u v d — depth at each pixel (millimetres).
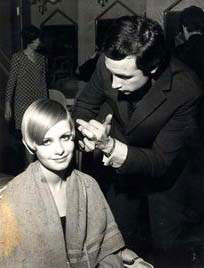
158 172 1681
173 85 1659
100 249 1471
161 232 1938
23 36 3604
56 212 1336
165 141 1697
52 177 1352
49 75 4129
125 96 1693
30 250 1313
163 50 1510
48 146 1308
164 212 1907
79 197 1385
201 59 2332
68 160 1338
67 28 4340
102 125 1522
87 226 1423
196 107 1729
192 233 1956
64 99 3568
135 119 1675
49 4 4375
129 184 1886
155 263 2018
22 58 3594
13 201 1317
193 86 1686
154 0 4059
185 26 2537
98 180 1876
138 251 1984
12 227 1309
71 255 1396
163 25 4031
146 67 1440
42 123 1289
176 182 1869
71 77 4098
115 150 1567
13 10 4301
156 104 1649
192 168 1854
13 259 1318
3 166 3713
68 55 4312
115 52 1406
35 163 1374
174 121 1692
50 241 1326
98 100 1839
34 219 1312
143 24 1450
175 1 3977
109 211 1497
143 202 1931
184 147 1804
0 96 4219
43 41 4215
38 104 1319
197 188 1864
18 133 3816
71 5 4301
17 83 3633
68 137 1330
